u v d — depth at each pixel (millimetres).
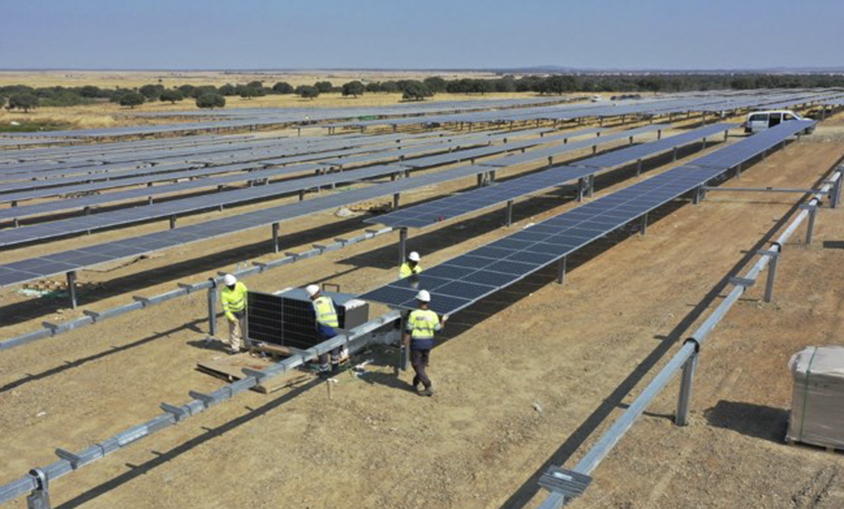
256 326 13320
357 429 10461
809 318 14492
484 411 10938
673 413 10641
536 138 46312
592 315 15172
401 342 12430
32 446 10125
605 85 128250
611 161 30578
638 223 24031
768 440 9812
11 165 35469
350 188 32219
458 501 8633
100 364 13000
